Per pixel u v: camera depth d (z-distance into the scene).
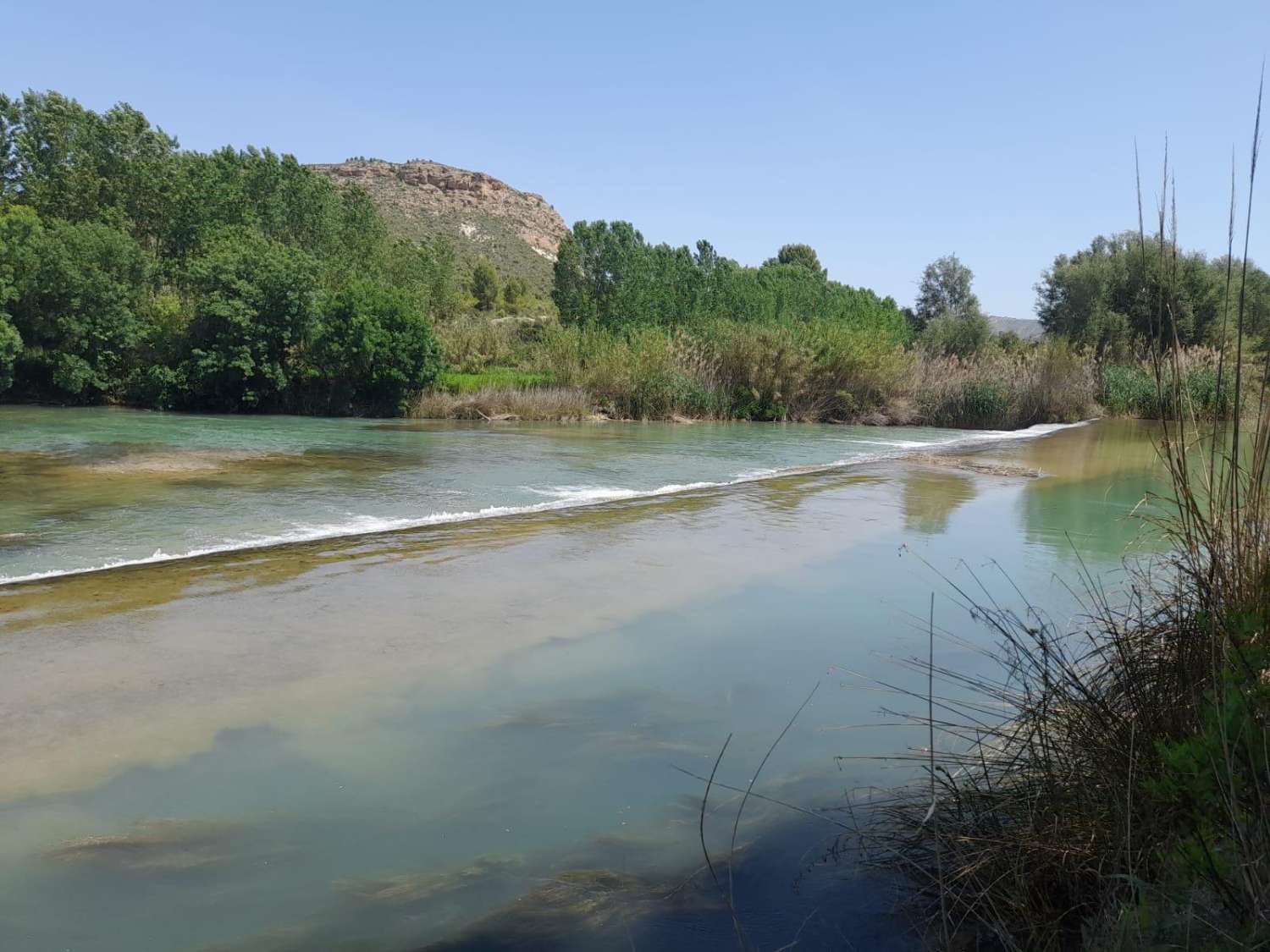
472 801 2.97
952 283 51.56
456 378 24.73
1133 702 2.67
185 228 33.25
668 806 2.95
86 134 34.31
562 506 8.87
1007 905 2.32
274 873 2.52
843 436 19.59
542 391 23.27
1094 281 33.62
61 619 4.77
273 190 38.81
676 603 5.36
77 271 23.08
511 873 2.55
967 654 4.43
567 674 4.14
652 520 8.15
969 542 7.21
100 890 2.43
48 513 7.89
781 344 25.25
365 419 21.56
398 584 5.67
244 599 5.25
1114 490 10.39
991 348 31.23
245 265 22.84
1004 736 2.91
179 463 11.58
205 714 3.59
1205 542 2.66
